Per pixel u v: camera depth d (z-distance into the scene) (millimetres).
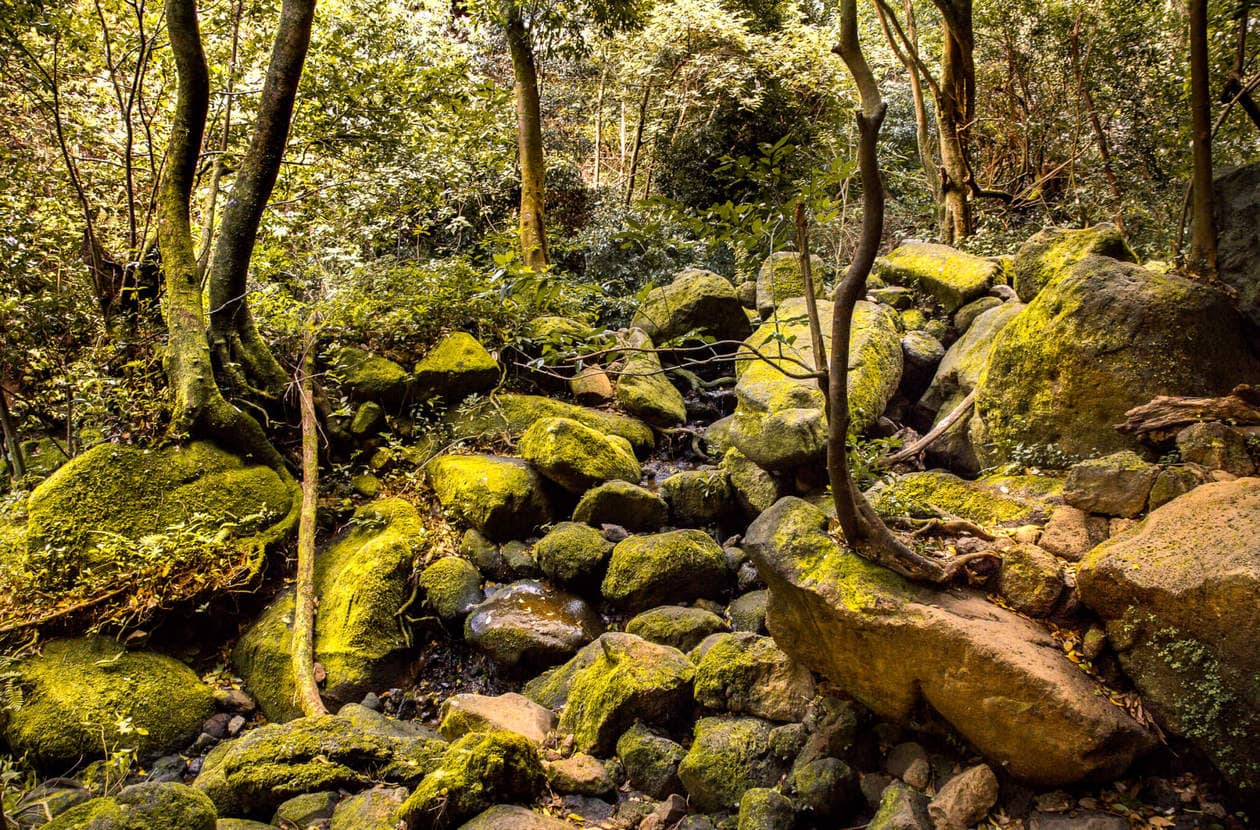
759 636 3402
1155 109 6703
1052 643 2551
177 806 2383
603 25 8734
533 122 8273
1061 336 3537
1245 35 4305
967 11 7457
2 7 4859
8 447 5344
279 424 5461
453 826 2719
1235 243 3582
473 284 6531
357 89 6859
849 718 2904
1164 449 3141
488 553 4738
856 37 2078
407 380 5820
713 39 11930
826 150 12023
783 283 7031
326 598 4391
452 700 3598
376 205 7375
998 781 2494
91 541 4160
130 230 5828
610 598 4309
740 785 2920
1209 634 2170
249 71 6941
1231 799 2201
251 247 5414
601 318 8227
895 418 5418
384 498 5242
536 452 5141
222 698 3980
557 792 3072
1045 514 3086
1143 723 2354
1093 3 7277
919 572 2652
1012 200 8641
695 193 12281
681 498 5125
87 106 6414
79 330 5520
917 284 6410
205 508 4531
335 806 2938
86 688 3693
